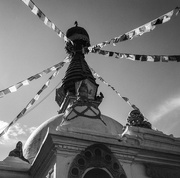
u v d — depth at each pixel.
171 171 12.77
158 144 13.62
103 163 11.21
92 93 19.83
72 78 20.38
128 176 11.53
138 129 13.99
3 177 13.08
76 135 11.24
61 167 10.58
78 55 21.98
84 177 11.09
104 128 13.08
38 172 12.73
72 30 22.89
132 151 12.05
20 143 15.83
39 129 18.42
